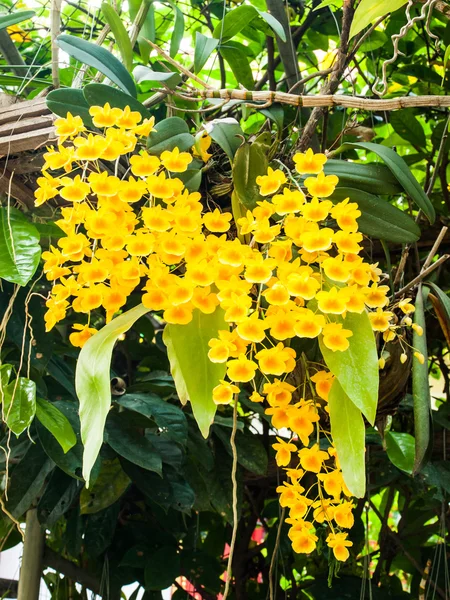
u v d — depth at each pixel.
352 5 1.19
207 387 1.01
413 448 1.35
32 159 1.17
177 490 1.46
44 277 1.40
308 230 1.01
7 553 2.50
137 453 1.35
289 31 1.51
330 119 1.68
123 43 1.30
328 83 1.25
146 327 1.78
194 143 1.14
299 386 1.08
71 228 1.04
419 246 1.60
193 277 1.00
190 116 1.52
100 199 1.03
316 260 1.03
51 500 1.40
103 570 1.56
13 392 1.12
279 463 1.06
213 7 1.76
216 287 1.05
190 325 1.03
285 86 1.84
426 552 1.85
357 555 1.78
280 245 1.01
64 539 1.52
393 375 1.17
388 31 1.66
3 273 1.10
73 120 1.04
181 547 1.78
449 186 1.88
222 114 1.44
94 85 1.13
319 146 1.53
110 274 1.05
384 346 1.13
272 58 1.62
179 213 1.01
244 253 1.00
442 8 1.15
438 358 1.71
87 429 1.00
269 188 1.04
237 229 1.11
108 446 1.43
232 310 0.98
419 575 1.80
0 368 1.14
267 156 1.17
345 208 1.01
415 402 1.12
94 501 1.44
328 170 1.17
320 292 0.98
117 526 1.68
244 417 1.69
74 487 1.41
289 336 0.99
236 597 1.76
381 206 1.16
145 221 1.01
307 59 1.93
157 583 1.50
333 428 1.02
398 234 1.15
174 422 1.40
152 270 1.02
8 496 1.34
